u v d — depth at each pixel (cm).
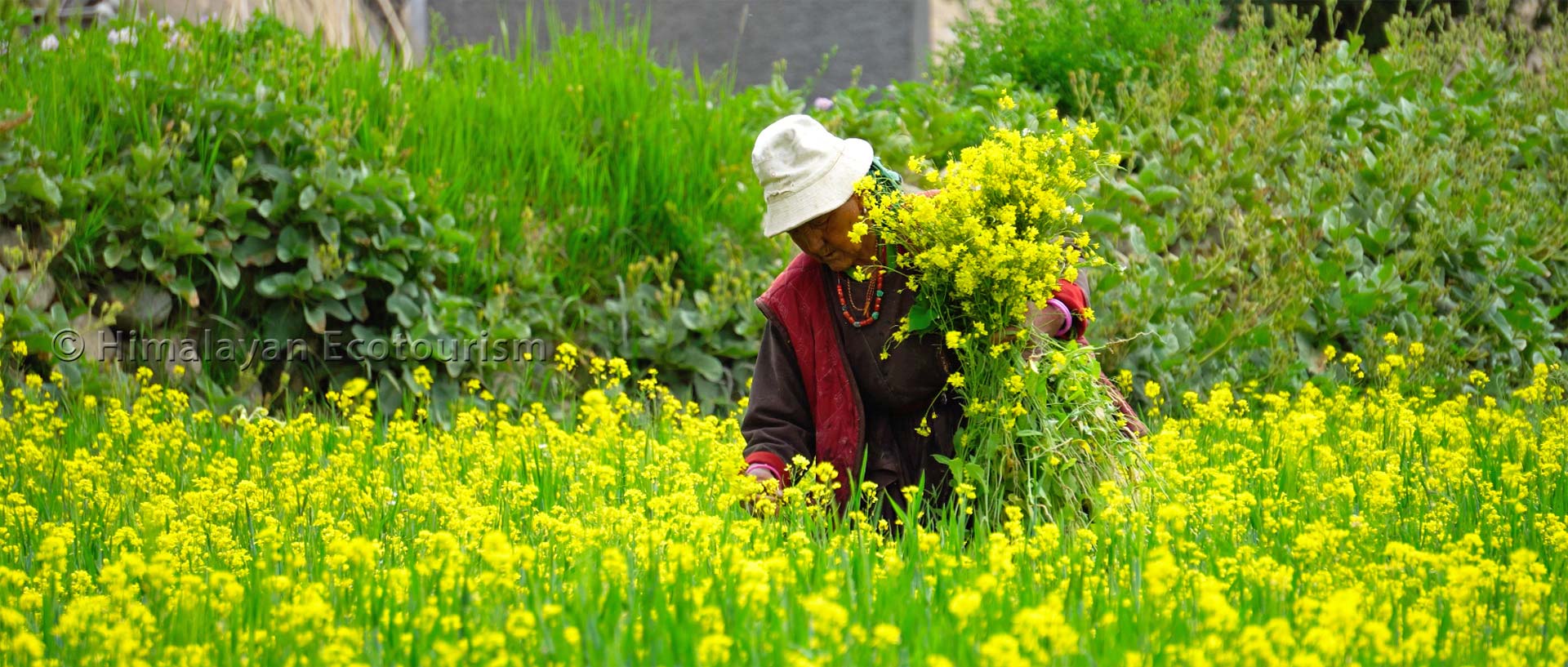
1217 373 800
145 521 389
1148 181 839
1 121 693
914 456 430
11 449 561
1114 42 1027
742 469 434
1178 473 449
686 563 297
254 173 768
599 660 253
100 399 684
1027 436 409
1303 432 521
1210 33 1027
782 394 434
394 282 766
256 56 887
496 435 709
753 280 838
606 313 819
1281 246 859
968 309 402
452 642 264
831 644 251
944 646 262
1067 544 378
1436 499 467
